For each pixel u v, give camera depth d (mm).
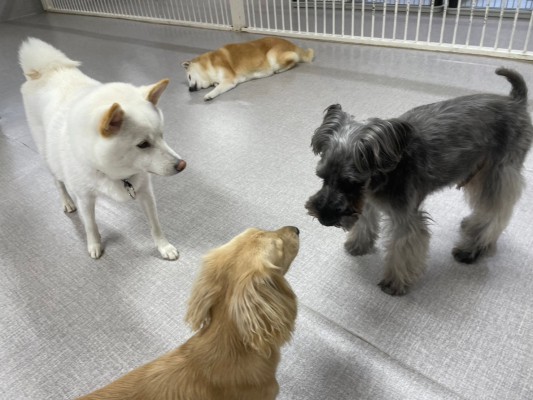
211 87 1833
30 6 3543
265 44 1869
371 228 864
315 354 700
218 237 982
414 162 686
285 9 2773
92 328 782
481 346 688
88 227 913
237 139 1378
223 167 1235
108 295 849
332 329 740
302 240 945
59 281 890
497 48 1719
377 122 646
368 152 631
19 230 1045
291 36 2262
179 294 840
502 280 803
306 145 1296
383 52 1935
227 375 513
